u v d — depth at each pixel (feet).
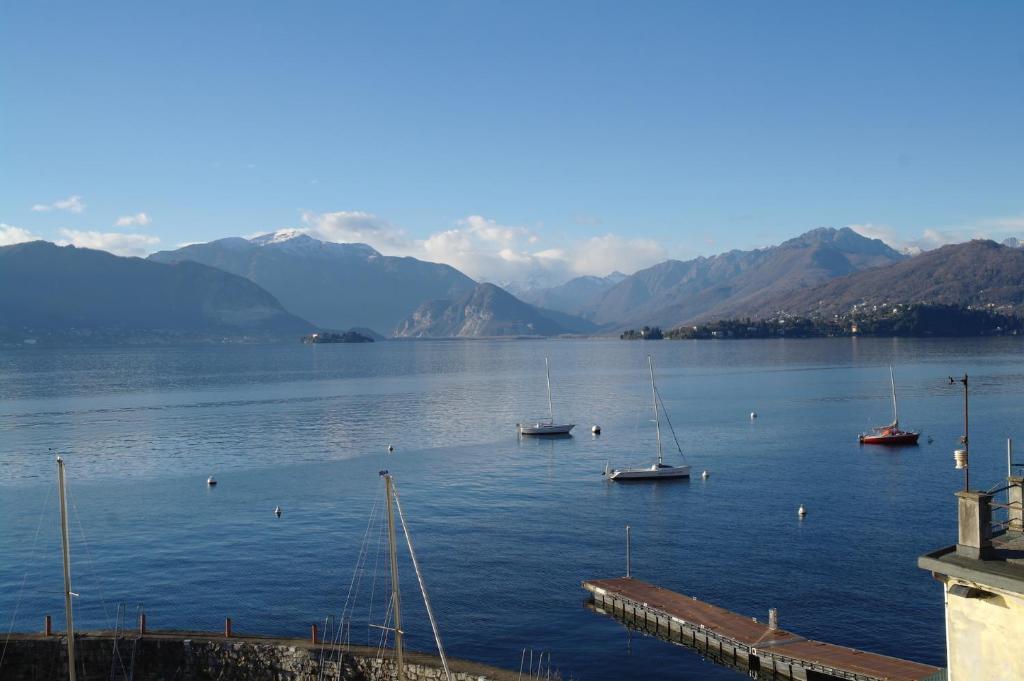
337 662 156.97
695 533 269.03
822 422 547.49
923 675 155.63
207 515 303.07
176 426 571.69
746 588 214.69
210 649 160.66
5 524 292.61
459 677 151.64
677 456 425.28
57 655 160.76
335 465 408.26
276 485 358.23
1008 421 525.34
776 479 358.23
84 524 290.97
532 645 185.68
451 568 236.22
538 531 274.77
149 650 161.17
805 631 187.21
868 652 170.91
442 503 318.65
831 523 277.85
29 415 648.38
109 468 405.59
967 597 67.97
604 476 373.61
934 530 267.18
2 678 159.43
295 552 253.85
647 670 173.58
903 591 209.97
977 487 334.24
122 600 213.46
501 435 514.68
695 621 187.83
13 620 201.46
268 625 196.95
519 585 222.28
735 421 561.84
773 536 263.49
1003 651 65.77
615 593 206.80
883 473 367.66
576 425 556.51
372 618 200.85
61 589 222.48
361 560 244.83
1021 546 72.38
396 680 153.79
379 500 325.62
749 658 173.37
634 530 274.36
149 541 268.21
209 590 220.23
